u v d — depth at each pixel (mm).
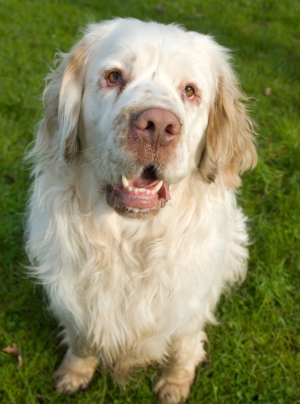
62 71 971
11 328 1127
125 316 987
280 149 1463
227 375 1084
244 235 1200
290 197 1323
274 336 1130
